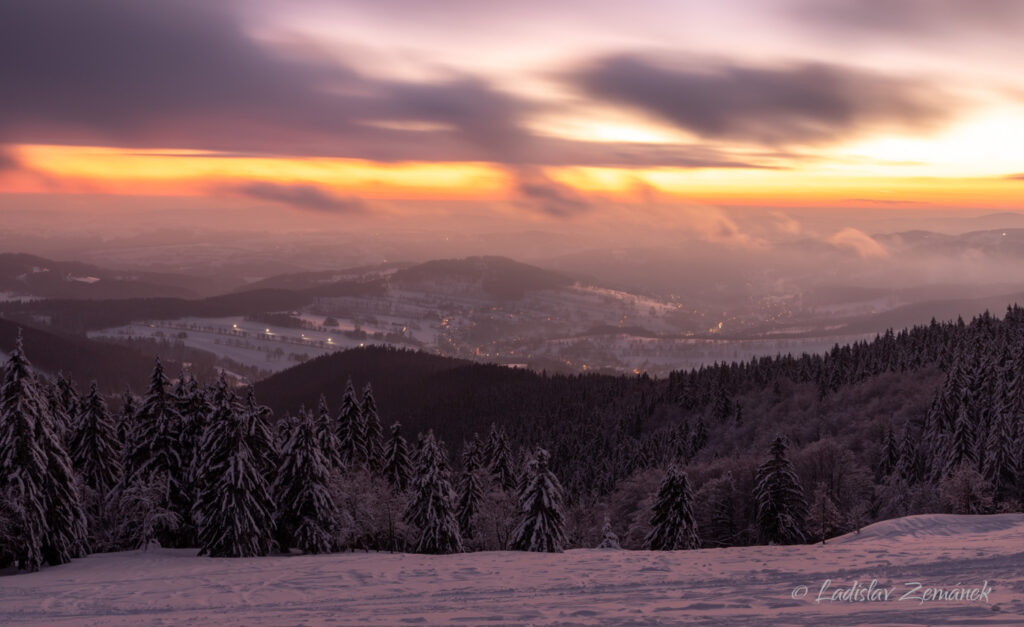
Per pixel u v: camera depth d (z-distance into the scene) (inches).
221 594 1339.8
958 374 4050.2
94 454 2380.7
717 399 6825.8
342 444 3046.3
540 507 2246.6
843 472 3321.9
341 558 1808.6
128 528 2274.9
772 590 1114.7
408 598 1215.6
